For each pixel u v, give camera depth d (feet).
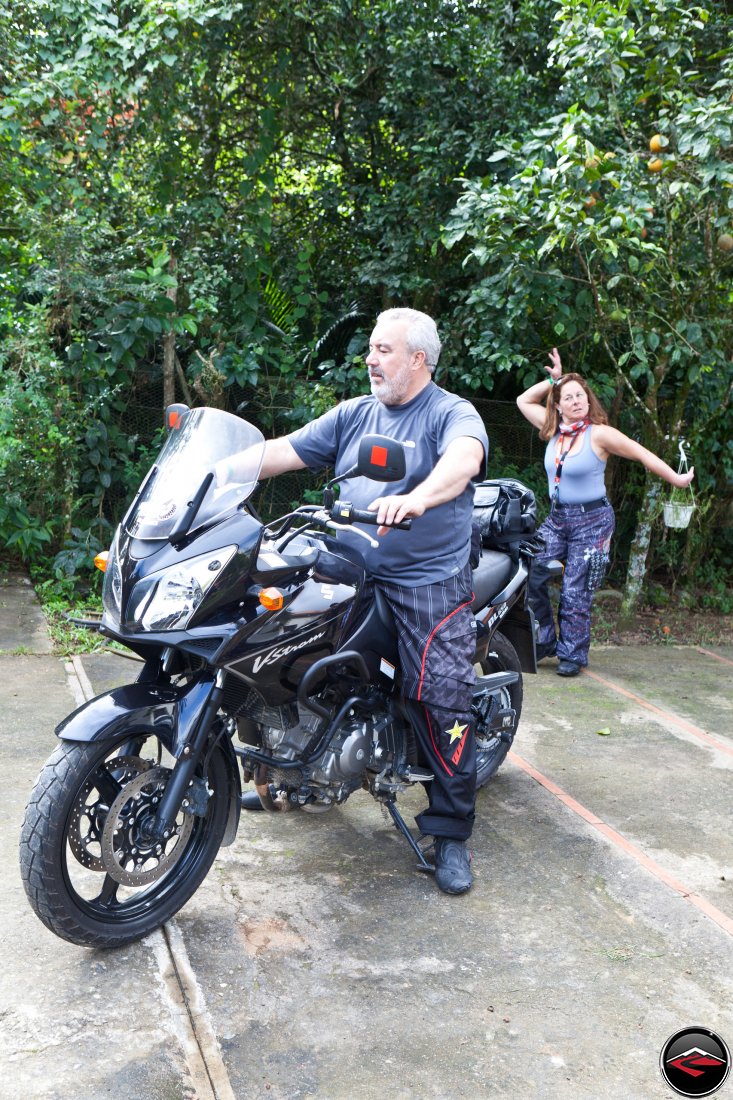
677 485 17.48
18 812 10.78
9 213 20.70
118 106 19.71
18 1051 7.31
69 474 19.70
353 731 9.59
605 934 9.51
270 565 8.51
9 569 20.63
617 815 12.14
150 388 21.44
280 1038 7.73
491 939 9.30
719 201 18.16
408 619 9.89
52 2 18.79
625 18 17.76
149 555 8.13
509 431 23.90
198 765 9.04
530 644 12.65
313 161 24.43
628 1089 7.42
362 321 24.31
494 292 19.34
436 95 20.88
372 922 9.45
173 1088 7.09
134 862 8.64
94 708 8.26
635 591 21.15
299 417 21.27
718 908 10.12
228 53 20.53
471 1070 7.52
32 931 8.84
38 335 19.22
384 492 9.90
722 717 16.06
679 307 19.52
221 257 21.68
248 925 9.25
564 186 17.51
